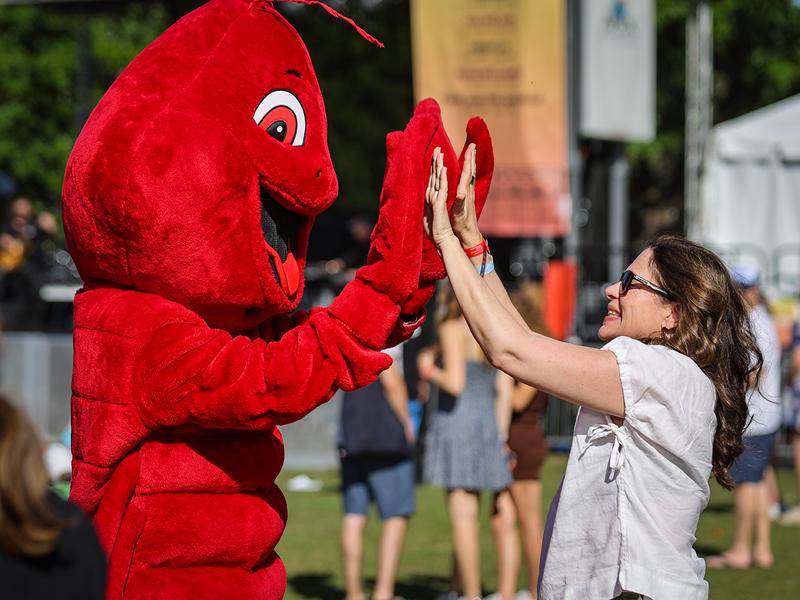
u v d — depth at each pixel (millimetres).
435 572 9086
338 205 25922
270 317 4199
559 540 3744
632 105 15578
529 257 15336
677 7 25297
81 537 2688
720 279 3848
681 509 3654
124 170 3662
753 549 9820
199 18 3965
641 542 3615
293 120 3990
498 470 7465
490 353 3676
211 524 3791
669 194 30500
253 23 3986
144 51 3955
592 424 3764
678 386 3631
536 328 7758
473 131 3908
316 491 12391
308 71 4109
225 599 3789
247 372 3613
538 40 14391
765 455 8961
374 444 7629
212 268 3730
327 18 26406
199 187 3678
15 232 15812
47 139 25266
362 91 26469
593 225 19828
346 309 3705
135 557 3727
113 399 3705
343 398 7895
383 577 7785
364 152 26219
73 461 3865
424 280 3867
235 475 3854
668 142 27234
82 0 17797
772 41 27484
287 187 3908
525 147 14555
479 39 14430
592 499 3705
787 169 17719
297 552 9625
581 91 15172
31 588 2561
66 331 15656
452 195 3840
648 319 3869
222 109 3797
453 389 7484
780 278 16391
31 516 2527
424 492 12680
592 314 15102
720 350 3812
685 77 27406
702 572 3744
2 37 24812
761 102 28703
